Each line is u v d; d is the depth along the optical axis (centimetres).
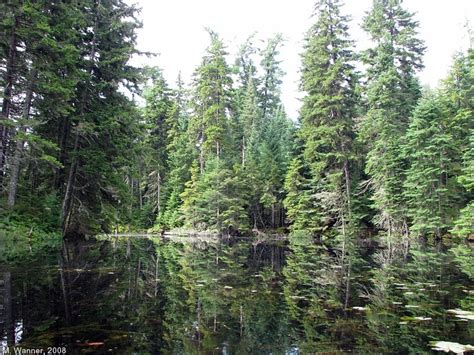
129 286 827
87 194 1905
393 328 548
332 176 2650
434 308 668
